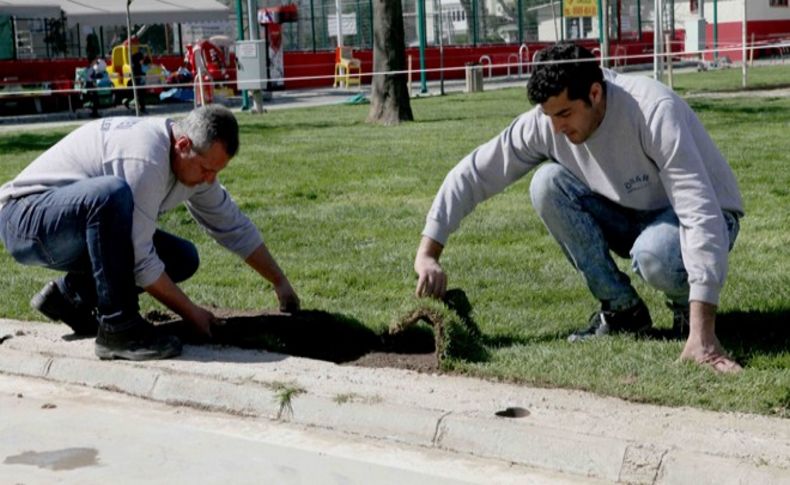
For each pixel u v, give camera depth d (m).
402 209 9.57
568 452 3.94
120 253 4.98
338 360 5.19
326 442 4.30
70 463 4.16
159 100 30.14
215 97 29.75
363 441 4.30
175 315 5.87
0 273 7.27
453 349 4.91
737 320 5.45
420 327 5.45
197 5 30.70
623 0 44.88
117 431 4.48
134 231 5.01
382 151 14.23
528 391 4.48
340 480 3.94
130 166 4.98
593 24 45.12
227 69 30.92
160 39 36.94
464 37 43.66
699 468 3.70
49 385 5.07
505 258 7.30
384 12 19.20
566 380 4.53
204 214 5.56
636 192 4.85
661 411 4.18
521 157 5.05
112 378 4.99
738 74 32.19
